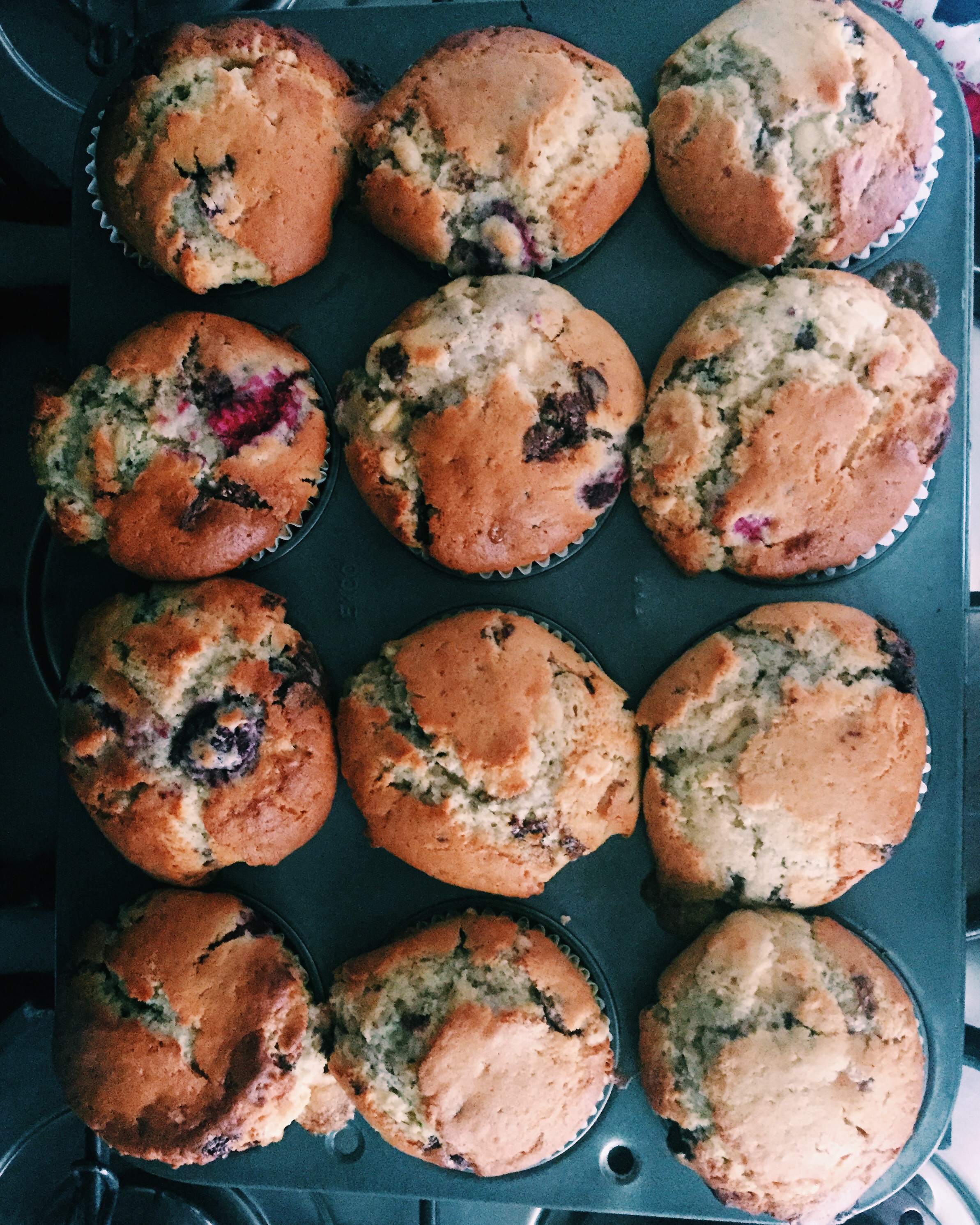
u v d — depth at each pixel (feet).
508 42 0.86
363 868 0.92
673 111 0.86
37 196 1.07
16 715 1.11
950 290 0.89
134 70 0.87
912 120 0.85
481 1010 0.85
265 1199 1.01
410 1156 0.91
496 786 0.84
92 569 0.94
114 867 0.93
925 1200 1.00
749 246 0.86
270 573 0.92
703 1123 0.85
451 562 0.88
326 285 0.92
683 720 0.86
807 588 0.91
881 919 0.90
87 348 0.93
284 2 1.04
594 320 0.87
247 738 0.86
